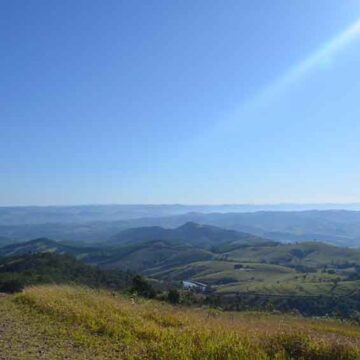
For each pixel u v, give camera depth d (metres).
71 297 21.00
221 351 10.55
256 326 16.41
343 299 139.38
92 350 11.40
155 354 10.71
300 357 10.51
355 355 10.39
